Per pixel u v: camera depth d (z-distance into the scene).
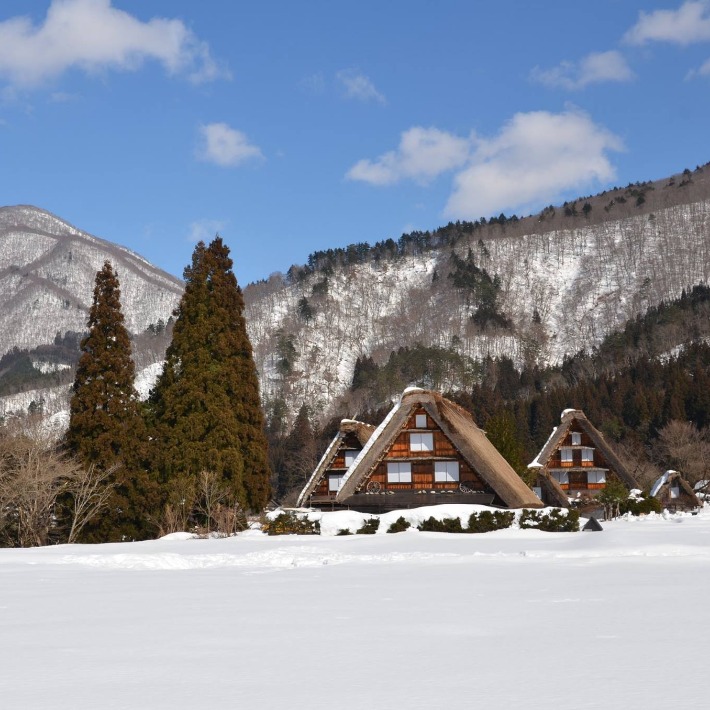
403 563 21.83
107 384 44.03
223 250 50.38
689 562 20.70
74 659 8.66
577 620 10.96
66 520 42.44
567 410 74.19
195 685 7.43
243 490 46.34
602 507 66.25
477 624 10.75
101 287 45.03
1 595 14.81
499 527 40.09
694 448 93.06
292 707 6.62
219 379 47.47
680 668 7.85
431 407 48.22
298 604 13.05
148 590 15.56
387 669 8.02
